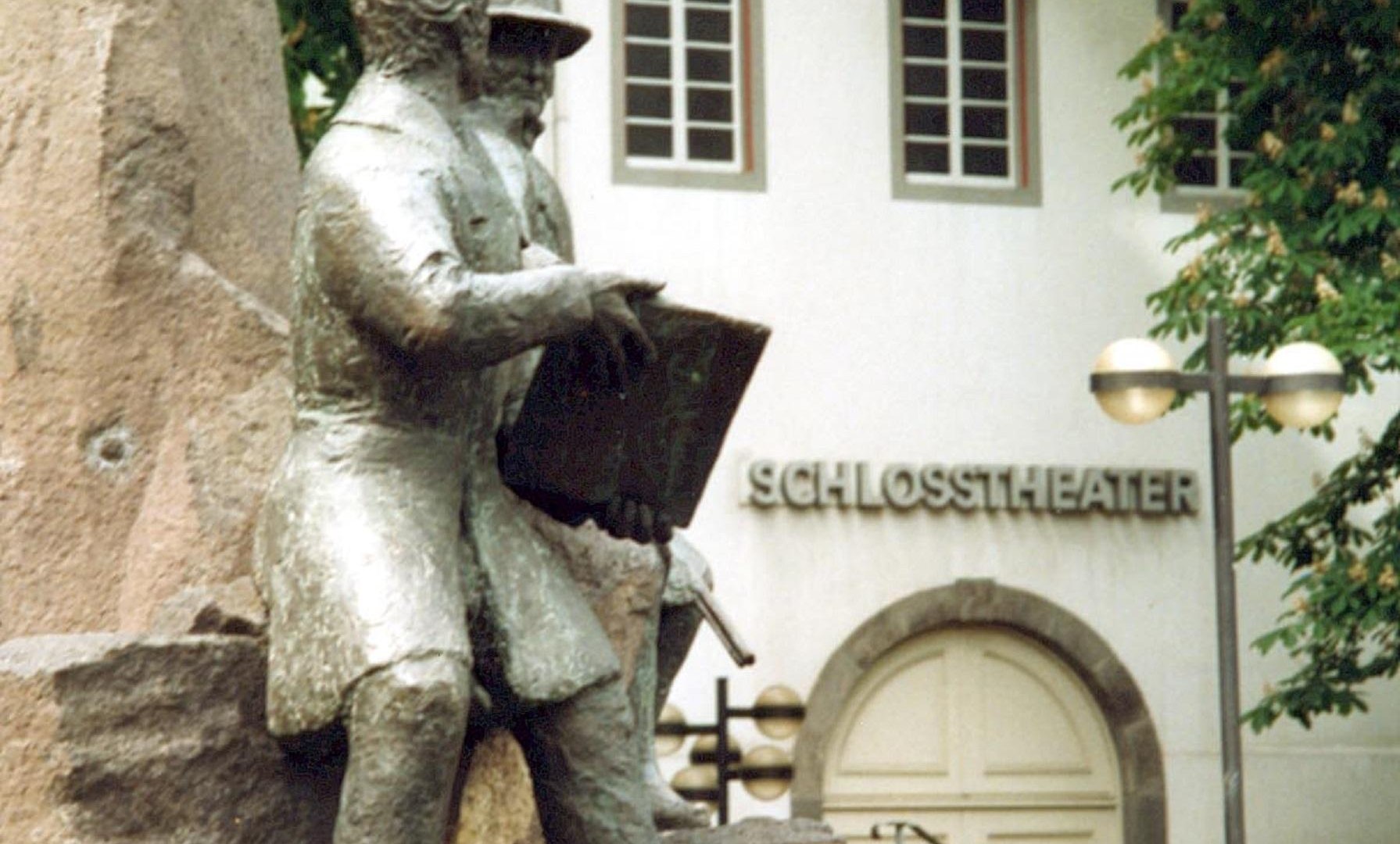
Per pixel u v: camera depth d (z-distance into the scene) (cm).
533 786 705
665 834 763
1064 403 2484
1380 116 1972
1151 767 2478
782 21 2456
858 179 2461
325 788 698
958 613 2441
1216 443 1495
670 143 2425
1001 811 2461
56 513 768
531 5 803
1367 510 2248
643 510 720
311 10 1570
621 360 681
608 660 702
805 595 2409
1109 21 2523
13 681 670
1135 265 2506
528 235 788
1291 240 1966
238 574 770
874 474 2433
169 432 778
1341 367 1747
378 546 669
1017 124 2503
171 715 682
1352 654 1947
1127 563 2492
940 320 2464
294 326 689
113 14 795
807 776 2395
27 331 777
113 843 673
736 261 2430
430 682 652
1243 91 2152
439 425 689
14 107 789
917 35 2486
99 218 783
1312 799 2505
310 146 1548
